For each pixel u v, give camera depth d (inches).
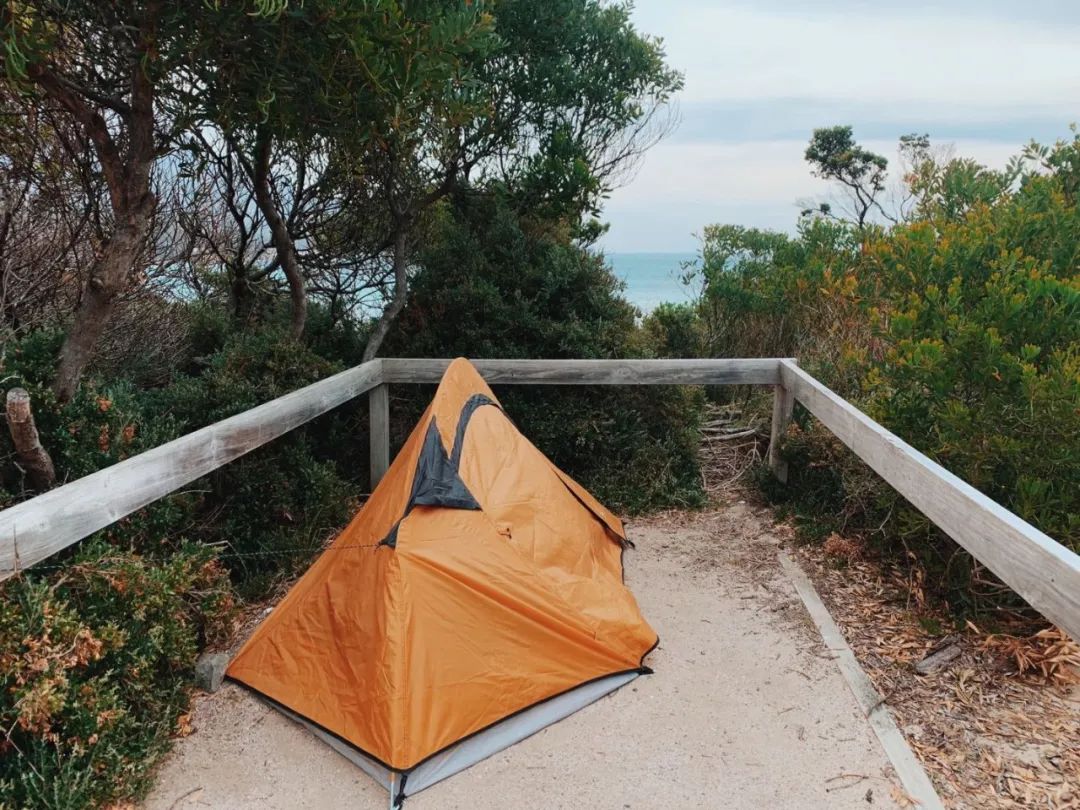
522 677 119.0
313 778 105.1
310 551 171.6
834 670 128.6
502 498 140.2
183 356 229.9
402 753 104.0
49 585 105.8
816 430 204.2
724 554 181.8
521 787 102.6
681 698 122.3
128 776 100.6
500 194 253.0
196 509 162.2
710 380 214.4
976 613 137.6
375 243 273.3
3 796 89.8
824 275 264.7
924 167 271.3
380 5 126.1
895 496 158.9
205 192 229.6
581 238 284.2
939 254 175.6
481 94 215.0
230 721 117.4
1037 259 175.0
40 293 188.9
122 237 141.2
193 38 130.9
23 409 111.0
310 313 264.7
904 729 111.7
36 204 183.3
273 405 151.1
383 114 148.9
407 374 215.5
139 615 111.3
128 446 138.1
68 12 132.7
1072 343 143.6
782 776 103.3
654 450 227.8
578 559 145.9
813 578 165.8
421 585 117.3
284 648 126.0
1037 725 109.4
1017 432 141.8
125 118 155.8
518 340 243.6
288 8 123.6
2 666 89.6
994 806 94.7
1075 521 128.2
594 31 255.0
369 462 226.8
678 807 98.2
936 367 149.2
